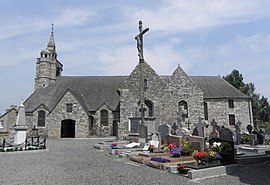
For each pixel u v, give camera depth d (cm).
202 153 867
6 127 3559
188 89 2997
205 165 819
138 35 1795
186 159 979
